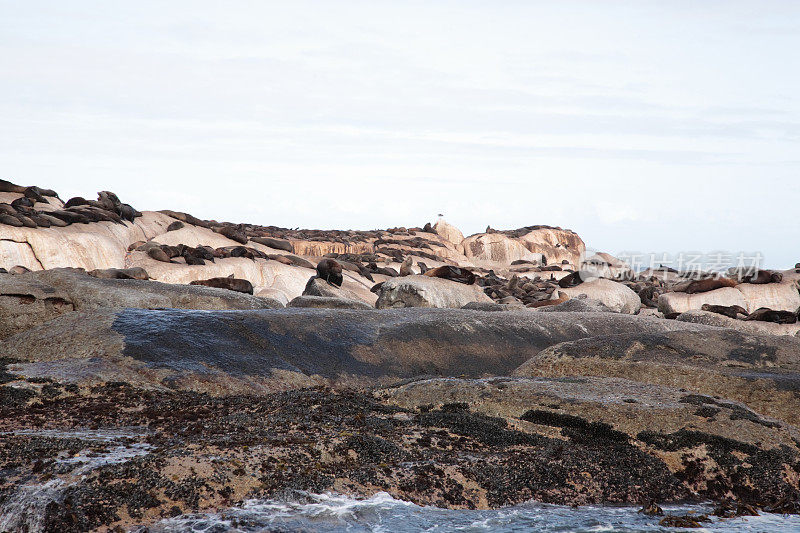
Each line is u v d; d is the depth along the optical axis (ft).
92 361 91.25
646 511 58.23
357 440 64.34
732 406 74.28
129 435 67.10
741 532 53.72
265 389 92.68
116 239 220.02
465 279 197.57
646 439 69.15
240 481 55.83
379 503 55.42
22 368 88.48
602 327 138.62
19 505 50.44
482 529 52.95
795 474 65.00
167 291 130.41
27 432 66.64
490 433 70.18
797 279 248.73
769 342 95.50
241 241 273.75
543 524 54.60
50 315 115.75
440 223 494.18
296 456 60.44
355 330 116.88
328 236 402.11
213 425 68.44
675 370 87.35
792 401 79.41
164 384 88.02
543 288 266.36
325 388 86.58
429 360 114.62
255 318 110.83
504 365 119.65
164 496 53.06
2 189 219.61
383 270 281.95
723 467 65.46
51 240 191.01
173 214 275.80
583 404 73.97
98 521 49.80
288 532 49.57
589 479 62.85
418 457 63.52
